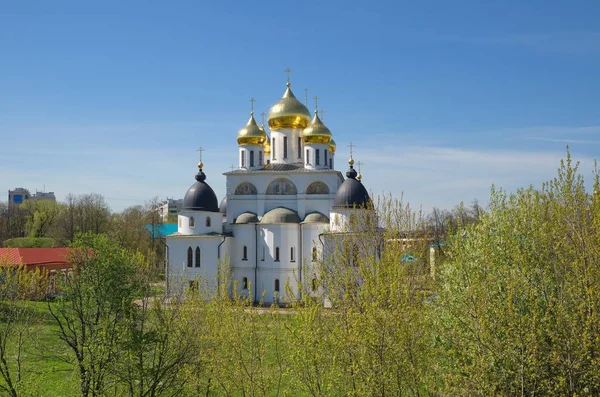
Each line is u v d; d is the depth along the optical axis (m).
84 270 29.36
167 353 28.61
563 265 21.83
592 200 22.38
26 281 37.62
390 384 21.58
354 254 39.22
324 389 22.61
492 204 30.50
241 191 75.25
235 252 72.62
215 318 27.95
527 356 20.31
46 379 34.22
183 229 71.56
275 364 27.44
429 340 23.67
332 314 25.52
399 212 44.22
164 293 33.25
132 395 27.72
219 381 27.59
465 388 21.14
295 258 70.00
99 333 28.19
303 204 72.44
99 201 141.00
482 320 20.19
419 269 34.03
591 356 20.11
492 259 23.69
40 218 136.12
